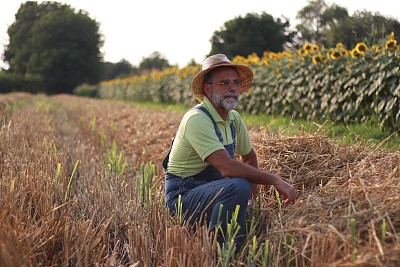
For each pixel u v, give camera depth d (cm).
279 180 324
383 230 245
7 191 357
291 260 276
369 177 335
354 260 240
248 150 385
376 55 756
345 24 1012
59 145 688
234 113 375
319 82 858
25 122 855
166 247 297
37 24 6312
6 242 264
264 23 4225
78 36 6172
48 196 369
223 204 327
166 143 627
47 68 5984
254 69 1154
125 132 847
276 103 1033
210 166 358
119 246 331
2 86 5578
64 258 294
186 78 1656
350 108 769
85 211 379
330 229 263
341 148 415
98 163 566
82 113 1422
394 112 678
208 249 279
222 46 4344
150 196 373
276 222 312
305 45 951
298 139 427
